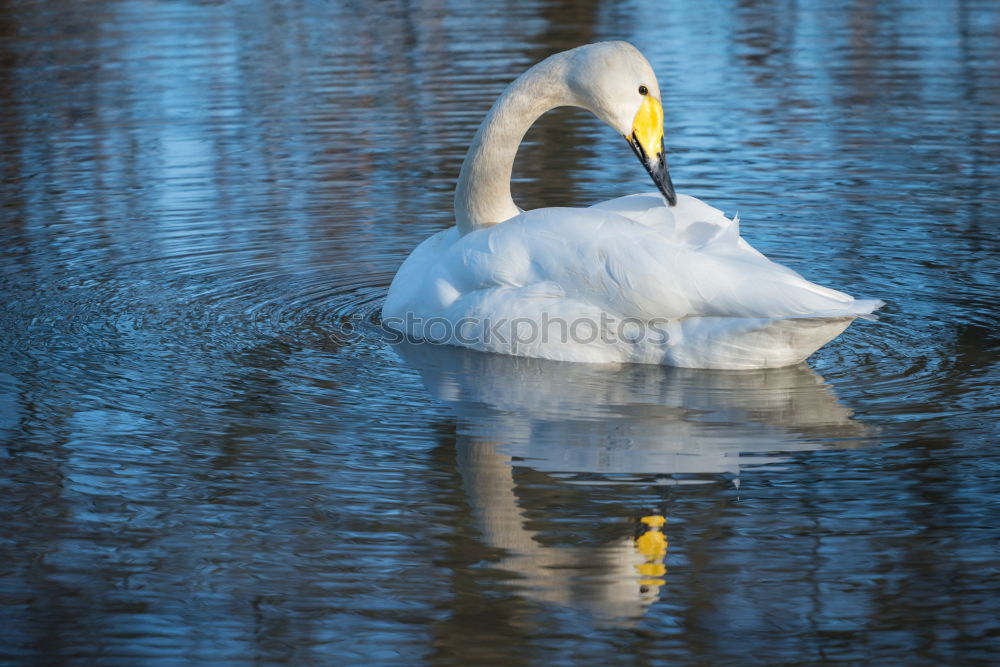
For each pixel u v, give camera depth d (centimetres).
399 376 1183
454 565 852
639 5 2952
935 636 771
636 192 1738
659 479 964
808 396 1119
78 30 2755
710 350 1156
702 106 2141
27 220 1673
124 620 801
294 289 1445
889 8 2862
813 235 1581
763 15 2823
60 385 1162
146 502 941
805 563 845
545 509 923
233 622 797
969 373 1162
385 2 3045
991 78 2259
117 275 1484
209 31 2739
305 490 956
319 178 1838
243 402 1124
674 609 803
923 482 948
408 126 2062
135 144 1991
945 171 1803
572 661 756
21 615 807
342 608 810
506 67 2395
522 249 1209
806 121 2050
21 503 941
